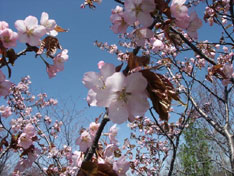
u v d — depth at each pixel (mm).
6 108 710
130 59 234
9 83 316
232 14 827
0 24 325
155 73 235
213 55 1115
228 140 886
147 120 1414
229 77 631
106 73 237
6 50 312
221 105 1444
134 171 1518
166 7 282
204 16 900
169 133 1145
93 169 251
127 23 280
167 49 1017
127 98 230
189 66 1207
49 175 1057
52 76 396
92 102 232
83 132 353
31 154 494
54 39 353
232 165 874
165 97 230
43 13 358
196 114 1378
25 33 332
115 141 367
